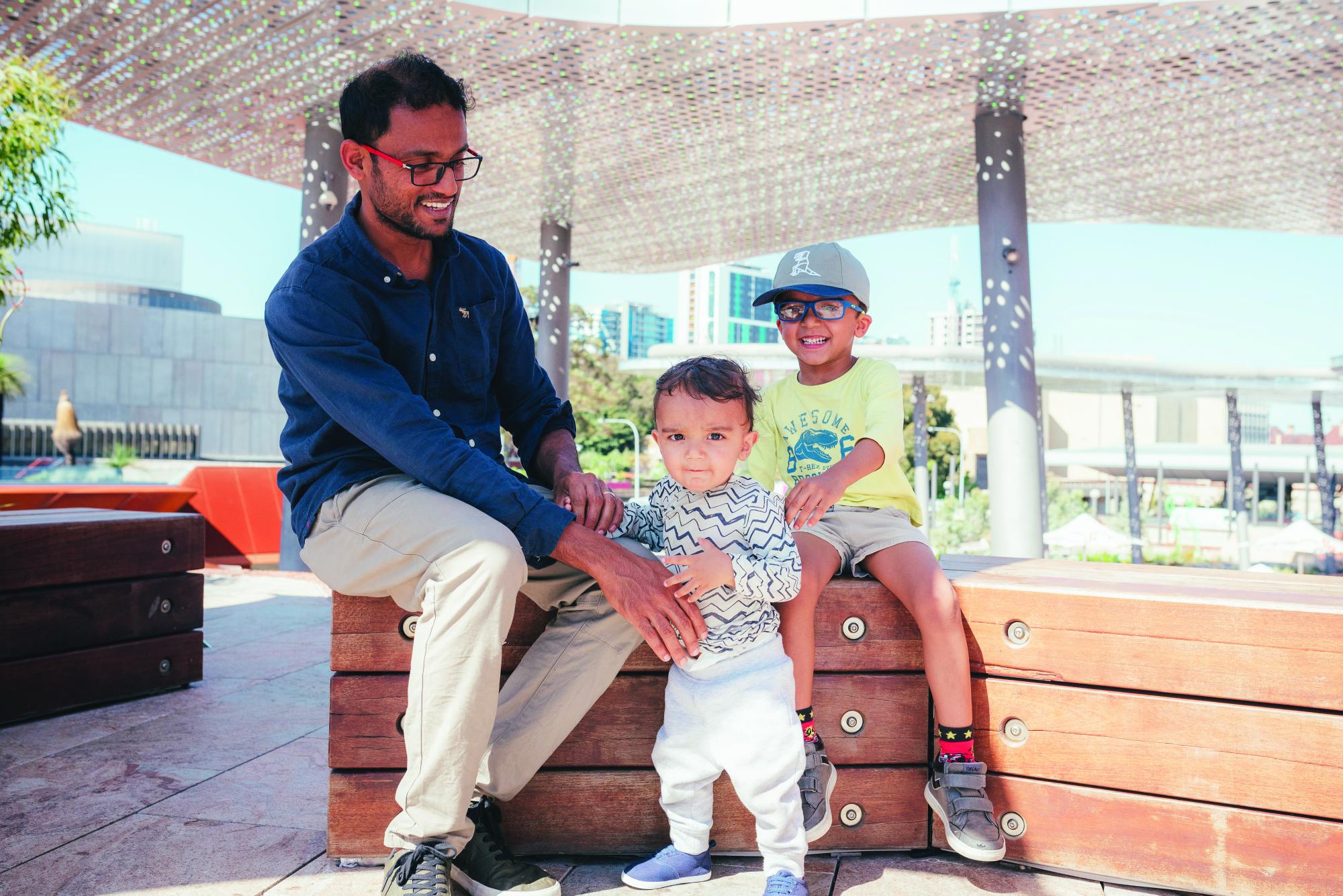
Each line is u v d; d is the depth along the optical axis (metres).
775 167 8.55
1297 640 1.72
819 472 2.29
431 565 1.60
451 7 5.56
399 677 1.89
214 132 7.79
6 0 5.65
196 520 3.53
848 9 5.46
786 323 2.34
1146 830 1.81
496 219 10.56
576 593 1.84
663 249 11.91
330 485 1.76
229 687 3.48
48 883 1.77
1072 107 7.02
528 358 2.19
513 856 1.78
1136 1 5.19
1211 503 57.06
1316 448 30.73
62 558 3.05
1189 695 1.79
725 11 5.61
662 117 7.28
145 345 47.38
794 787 1.69
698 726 1.75
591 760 1.95
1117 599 1.83
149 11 5.73
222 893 1.74
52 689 3.02
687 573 1.62
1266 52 5.93
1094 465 53.38
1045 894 1.79
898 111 7.10
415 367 1.87
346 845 1.86
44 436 43.72
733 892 1.78
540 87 6.73
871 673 1.99
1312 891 1.69
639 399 51.72
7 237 5.50
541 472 2.11
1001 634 1.92
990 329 7.04
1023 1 5.31
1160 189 9.25
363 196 1.83
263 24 5.85
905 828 1.98
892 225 10.59
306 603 5.60
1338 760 1.68
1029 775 1.90
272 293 1.83
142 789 2.34
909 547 2.00
